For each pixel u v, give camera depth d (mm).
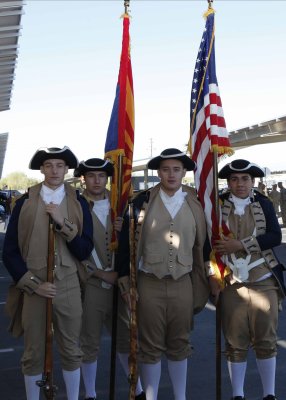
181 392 3883
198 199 4051
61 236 3703
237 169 3934
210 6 4262
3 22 8219
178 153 3789
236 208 4008
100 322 4250
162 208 3822
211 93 4156
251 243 3885
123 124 4418
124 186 4457
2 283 9953
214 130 4059
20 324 3766
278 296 3986
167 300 3758
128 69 4504
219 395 3777
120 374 4930
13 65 10500
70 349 3697
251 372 4910
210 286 3910
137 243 3805
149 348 3805
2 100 13992
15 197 3852
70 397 3711
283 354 5352
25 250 3689
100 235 4312
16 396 4438
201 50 4301
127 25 4496
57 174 3732
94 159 4371
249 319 3906
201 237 3889
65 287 3691
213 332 6375
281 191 22062
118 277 3914
